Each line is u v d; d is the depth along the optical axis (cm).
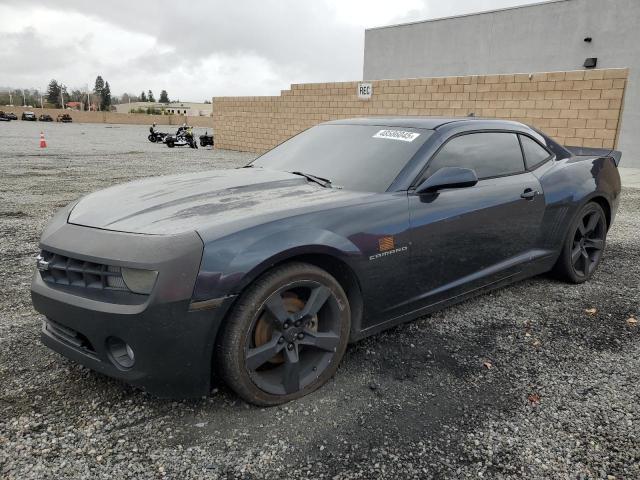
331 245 265
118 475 208
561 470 217
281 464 217
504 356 319
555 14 2052
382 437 236
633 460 224
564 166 437
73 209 288
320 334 271
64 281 248
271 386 255
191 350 229
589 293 437
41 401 257
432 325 363
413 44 2600
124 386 272
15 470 208
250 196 296
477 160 367
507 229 374
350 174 334
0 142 2344
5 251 519
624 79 1154
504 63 2253
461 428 244
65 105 14325
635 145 1827
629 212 832
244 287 237
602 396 276
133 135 3669
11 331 334
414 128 361
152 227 245
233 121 2216
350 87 1728
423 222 312
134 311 222
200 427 240
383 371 297
